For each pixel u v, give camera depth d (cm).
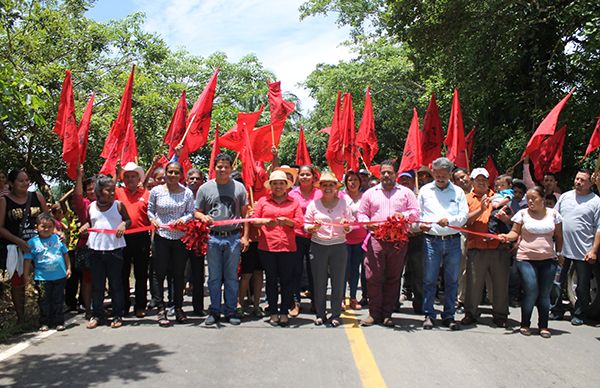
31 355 571
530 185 974
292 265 713
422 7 1525
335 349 594
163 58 2377
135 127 2023
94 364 540
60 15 1866
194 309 782
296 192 816
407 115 2697
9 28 1391
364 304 874
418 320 760
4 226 700
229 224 712
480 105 1476
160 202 718
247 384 484
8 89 702
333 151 967
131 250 757
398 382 492
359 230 846
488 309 859
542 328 682
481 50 1397
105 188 702
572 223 765
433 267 707
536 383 496
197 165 3105
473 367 539
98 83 1941
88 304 766
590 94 1218
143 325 715
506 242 709
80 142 799
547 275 680
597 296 738
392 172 709
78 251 764
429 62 1684
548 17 1320
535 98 1334
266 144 1008
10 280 700
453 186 725
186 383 486
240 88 3562
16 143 1770
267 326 708
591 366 550
